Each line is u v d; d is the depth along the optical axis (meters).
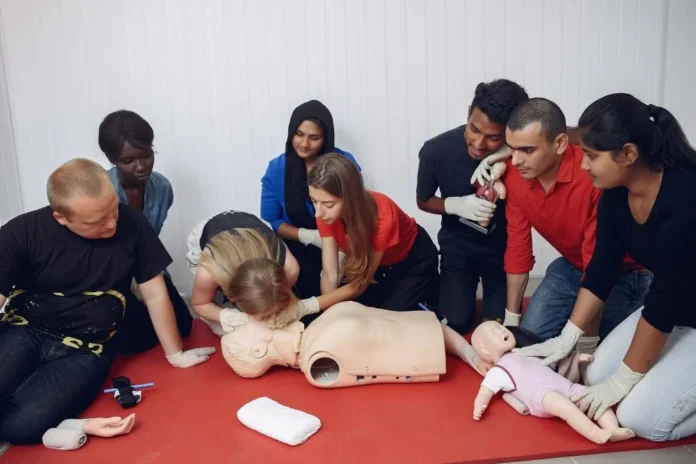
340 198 2.02
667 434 1.69
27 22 2.71
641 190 1.59
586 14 2.95
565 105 3.04
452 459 1.62
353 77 2.90
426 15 2.87
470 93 2.97
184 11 2.76
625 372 1.70
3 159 2.73
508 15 2.91
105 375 1.98
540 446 1.67
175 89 2.83
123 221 2.00
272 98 2.88
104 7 2.73
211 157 2.91
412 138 2.99
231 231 2.20
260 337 2.04
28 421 1.73
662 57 3.04
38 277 1.90
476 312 2.67
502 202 2.35
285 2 2.80
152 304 2.12
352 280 2.21
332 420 1.82
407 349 1.99
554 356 1.85
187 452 1.68
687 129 3.13
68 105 2.81
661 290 1.59
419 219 3.09
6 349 1.84
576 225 2.02
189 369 2.18
